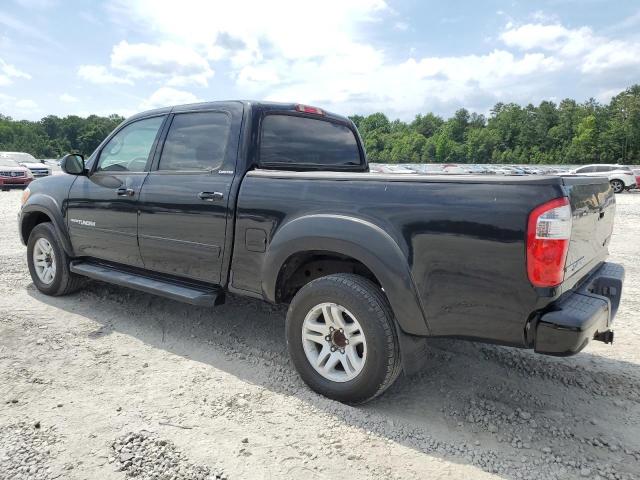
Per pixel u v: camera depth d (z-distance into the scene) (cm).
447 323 270
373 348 286
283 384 332
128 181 421
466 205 259
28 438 263
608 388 336
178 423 282
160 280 411
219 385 329
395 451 262
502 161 12194
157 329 427
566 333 241
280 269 325
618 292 308
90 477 235
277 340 408
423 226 270
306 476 241
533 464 254
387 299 292
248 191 342
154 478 236
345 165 461
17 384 322
